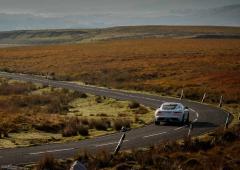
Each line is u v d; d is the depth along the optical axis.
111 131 28.66
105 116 37.12
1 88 57.44
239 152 21.47
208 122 33.16
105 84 67.69
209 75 71.44
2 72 93.19
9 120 30.05
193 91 55.34
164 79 70.69
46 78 78.69
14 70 95.06
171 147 22.16
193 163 19.19
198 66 86.44
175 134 27.08
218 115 37.62
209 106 44.91
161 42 177.88
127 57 111.88
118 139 25.20
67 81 74.12
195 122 33.25
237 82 61.31
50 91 57.31
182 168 18.28
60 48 164.38
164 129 29.44
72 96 51.12
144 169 18.19
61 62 107.75
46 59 118.62
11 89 56.62
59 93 54.22
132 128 30.00
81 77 78.12
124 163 18.59
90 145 23.14
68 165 18.20
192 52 120.31
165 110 31.67
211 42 170.00
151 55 115.25
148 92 58.84
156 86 61.91
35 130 27.62
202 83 62.53
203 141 23.55
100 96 51.34
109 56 117.12
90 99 49.72
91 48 155.00
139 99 49.69
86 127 28.48
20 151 21.28
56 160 18.59
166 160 19.33
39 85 64.25
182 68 84.06
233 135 25.38
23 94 54.53
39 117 32.62
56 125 28.98
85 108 43.38
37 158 19.62
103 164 18.78
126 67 88.81
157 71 80.56
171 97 53.22
